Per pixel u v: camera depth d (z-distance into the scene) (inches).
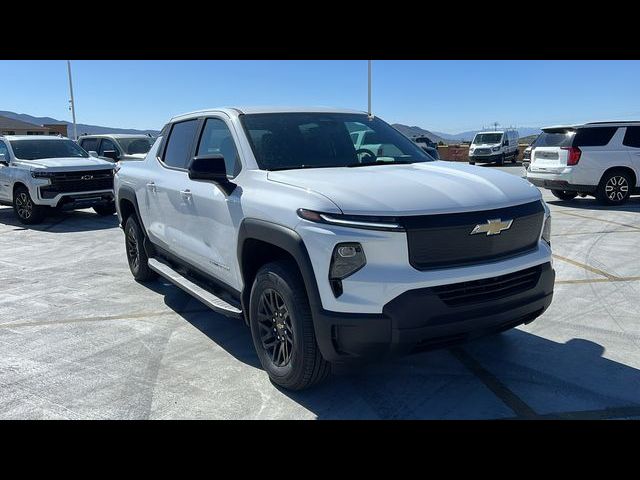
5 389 149.8
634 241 322.0
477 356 164.1
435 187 134.0
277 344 144.9
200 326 198.4
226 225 157.2
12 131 2321.6
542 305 141.3
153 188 213.9
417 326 119.2
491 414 130.7
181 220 191.2
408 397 140.2
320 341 125.6
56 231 430.3
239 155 163.0
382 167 160.1
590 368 154.0
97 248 354.9
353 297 120.1
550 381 146.7
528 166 526.9
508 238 133.0
